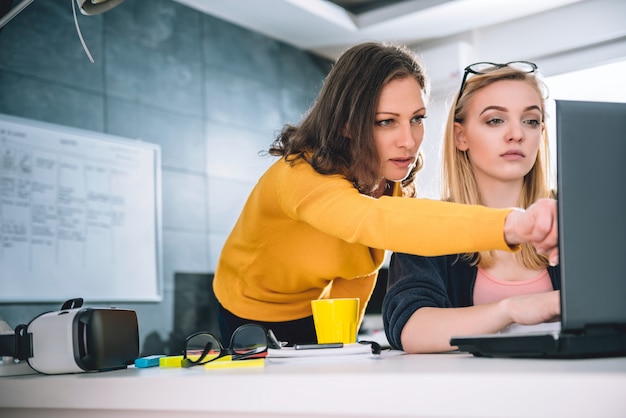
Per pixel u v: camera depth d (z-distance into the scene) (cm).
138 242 337
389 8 401
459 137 143
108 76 334
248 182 396
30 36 306
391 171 136
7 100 295
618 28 386
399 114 131
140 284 335
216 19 390
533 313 99
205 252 368
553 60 412
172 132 359
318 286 160
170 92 361
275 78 421
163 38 361
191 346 273
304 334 168
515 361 74
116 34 339
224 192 382
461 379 60
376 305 375
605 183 75
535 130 139
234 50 398
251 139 401
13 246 290
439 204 98
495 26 425
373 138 131
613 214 75
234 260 165
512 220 89
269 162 409
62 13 319
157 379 81
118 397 85
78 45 323
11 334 106
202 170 372
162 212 349
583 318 74
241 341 114
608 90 398
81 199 316
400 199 103
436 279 125
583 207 74
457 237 93
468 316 107
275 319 167
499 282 132
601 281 75
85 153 319
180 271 355
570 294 74
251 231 154
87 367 102
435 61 427
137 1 351
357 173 131
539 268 132
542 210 84
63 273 306
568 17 402
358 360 90
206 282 367
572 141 74
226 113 388
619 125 76
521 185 143
